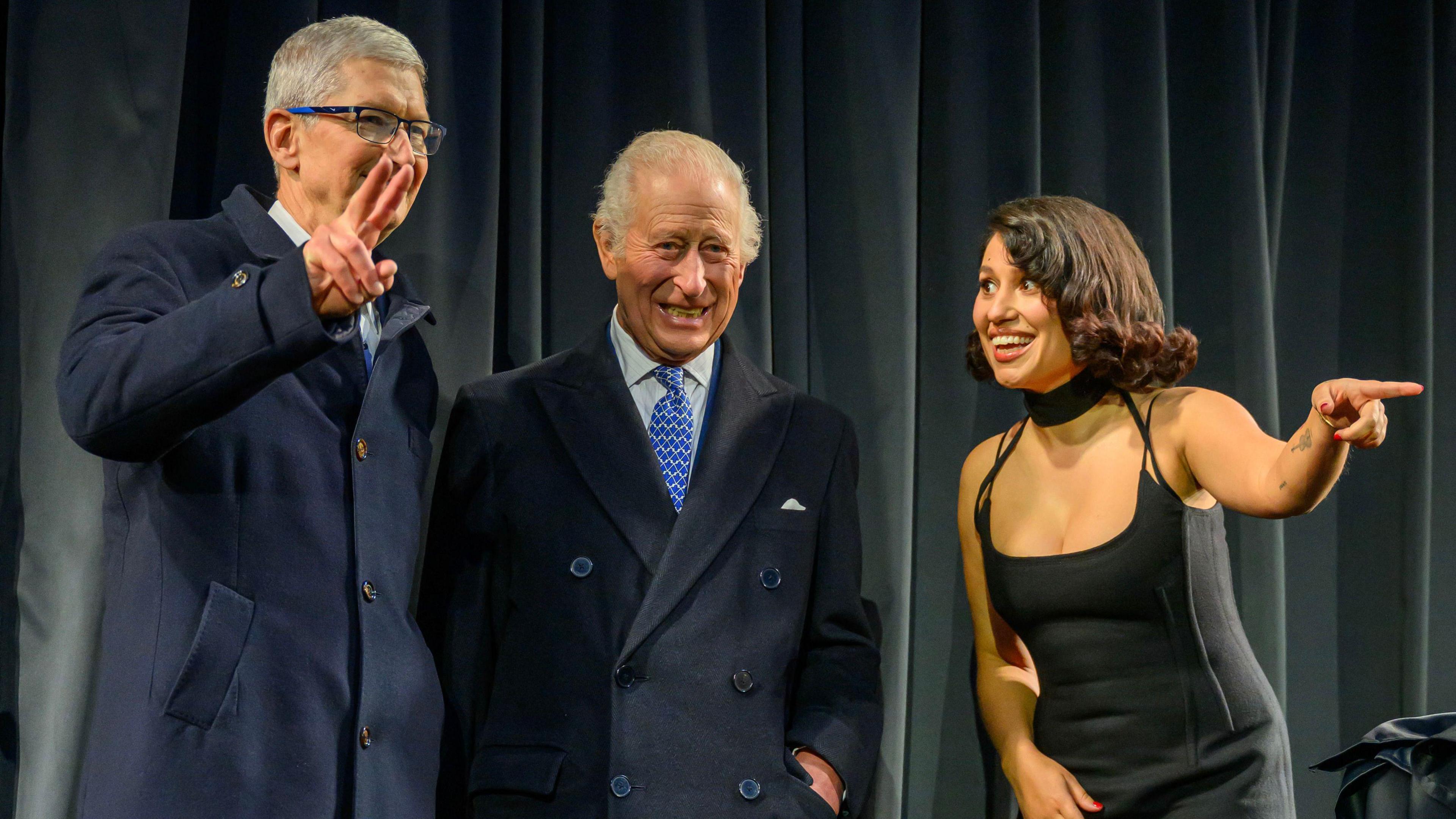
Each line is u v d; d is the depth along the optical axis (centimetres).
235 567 132
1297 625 256
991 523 186
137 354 117
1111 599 170
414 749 141
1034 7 232
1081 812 170
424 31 196
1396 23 270
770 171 219
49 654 169
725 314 172
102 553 173
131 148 180
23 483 172
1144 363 175
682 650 159
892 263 217
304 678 132
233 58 193
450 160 196
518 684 161
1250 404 240
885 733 205
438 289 194
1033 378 182
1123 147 240
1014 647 194
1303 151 269
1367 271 266
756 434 175
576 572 162
